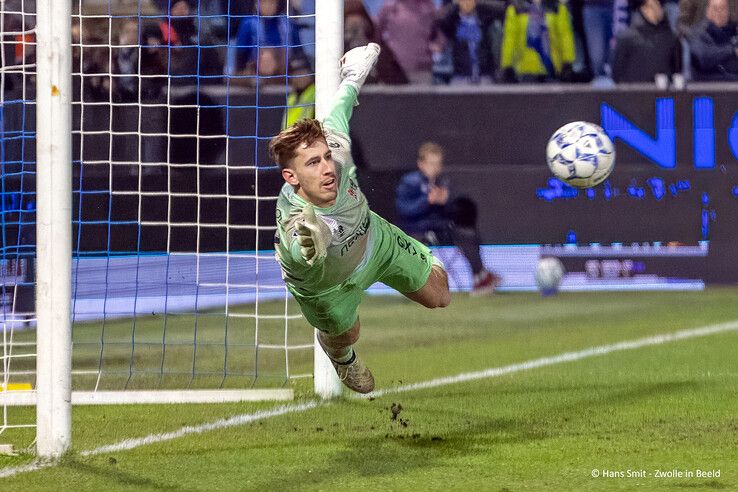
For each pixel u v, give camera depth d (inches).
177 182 1456.7
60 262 643.5
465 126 1605.6
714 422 747.4
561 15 1692.9
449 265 1599.4
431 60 1679.4
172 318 1368.1
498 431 731.4
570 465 629.9
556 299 1510.8
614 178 1596.9
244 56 1520.7
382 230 649.0
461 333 1249.4
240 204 1481.3
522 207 1592.0
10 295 1283.2
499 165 1610.5
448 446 687.1
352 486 589.3
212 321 1341.0
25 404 857.5
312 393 898.1
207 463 646.5
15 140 1320.1
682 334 1203.2
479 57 1688.0
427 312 1419.8
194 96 1473.9
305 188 585.3
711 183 1599.4
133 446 695.1
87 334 1251.8
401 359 1083.9
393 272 662.5
